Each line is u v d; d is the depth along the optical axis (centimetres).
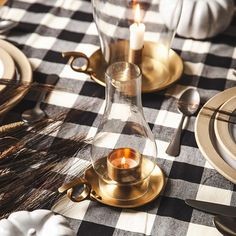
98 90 119
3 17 139
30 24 138
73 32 136
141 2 121
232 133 101
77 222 91
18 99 108
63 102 115
